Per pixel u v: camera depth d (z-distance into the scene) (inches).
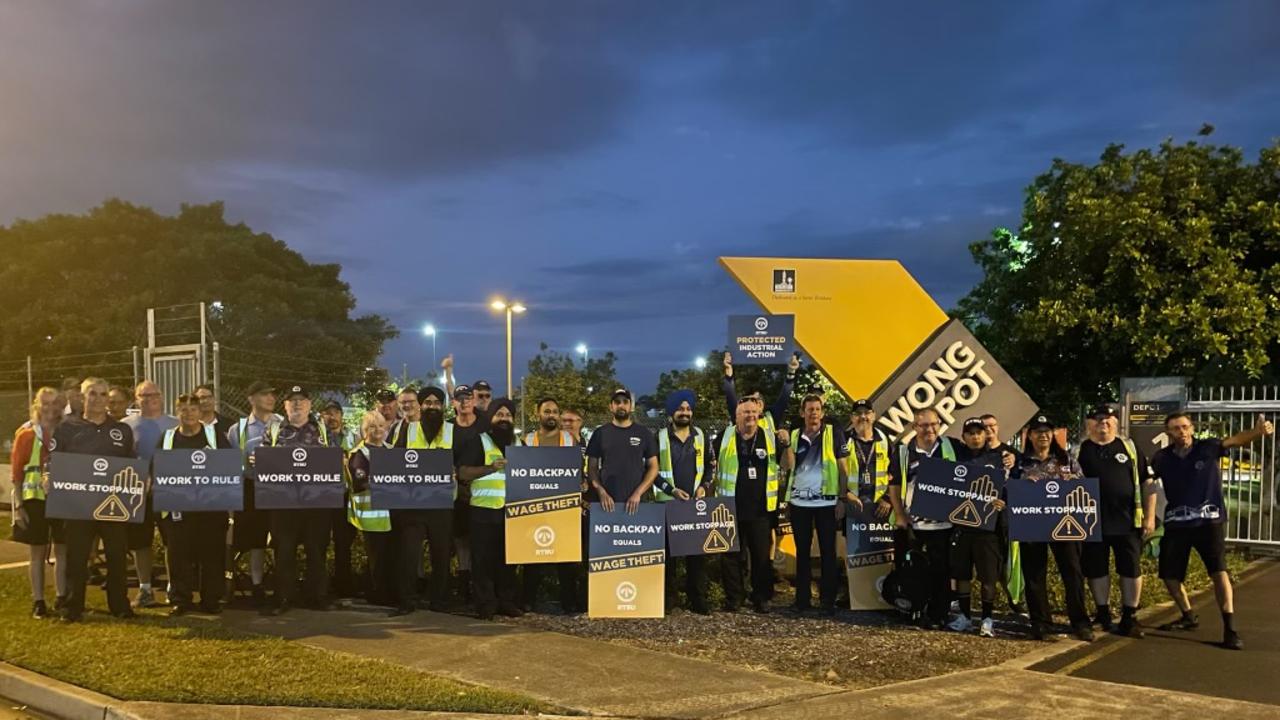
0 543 494.0
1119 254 610.9
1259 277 626.5
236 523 348.2
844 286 439.8
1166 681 254.7
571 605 336.5
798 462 348.2
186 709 220.8
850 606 337.7
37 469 314.5
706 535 330.6
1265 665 272.4
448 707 224.1
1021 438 462.3
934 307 442.9
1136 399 549.6
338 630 301.7
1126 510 311.1
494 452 331.3
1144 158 653.3
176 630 292.7
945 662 274.4
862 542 337.1
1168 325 591.2
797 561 347.3
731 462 342.3
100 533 314.0
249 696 227.1
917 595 320.2
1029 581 306.8
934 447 326.0
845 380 439.2
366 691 231.8
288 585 327.3
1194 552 470.0
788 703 231.8
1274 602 366.9
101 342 1107.9
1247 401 520.4
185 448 326.6
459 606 345.7
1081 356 677.3
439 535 330.6
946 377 434.6
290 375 759.1
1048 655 283.4
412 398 333.1
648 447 336.5
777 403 381.4
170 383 513.3
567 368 1166.3
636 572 328.2
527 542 324.5
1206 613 345.1
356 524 342.0
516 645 285.1
